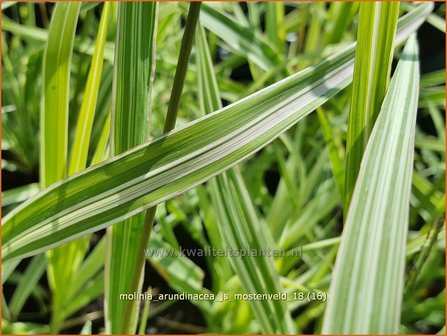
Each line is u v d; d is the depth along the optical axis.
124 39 0.16
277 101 0.15
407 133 0.14
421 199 0.25
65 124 0.20
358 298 0.12
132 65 0.16
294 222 0.28
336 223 0.34
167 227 0.25
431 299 0.27
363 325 0.11
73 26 0.19
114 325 0.18
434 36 0.43
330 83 0.15
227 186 0.19
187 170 0.14
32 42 0.32
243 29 0.24
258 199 0.31
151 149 0.14
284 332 0.19
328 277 0.24
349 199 0.17
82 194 0.15
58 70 0.19
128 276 0.18
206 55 0.19
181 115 0.33
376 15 0.15
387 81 0.16
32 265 0.27
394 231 0.13
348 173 0.16
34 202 0.15
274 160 0.36
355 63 0.15
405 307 0.25
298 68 0.33
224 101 0.37
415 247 0.20
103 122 0.27
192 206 0.29
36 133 0.35
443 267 0.29
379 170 0.14
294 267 0.31
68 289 0.24
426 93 0.29
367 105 0.16
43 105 0.20
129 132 0.16
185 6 0.22
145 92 0.16
